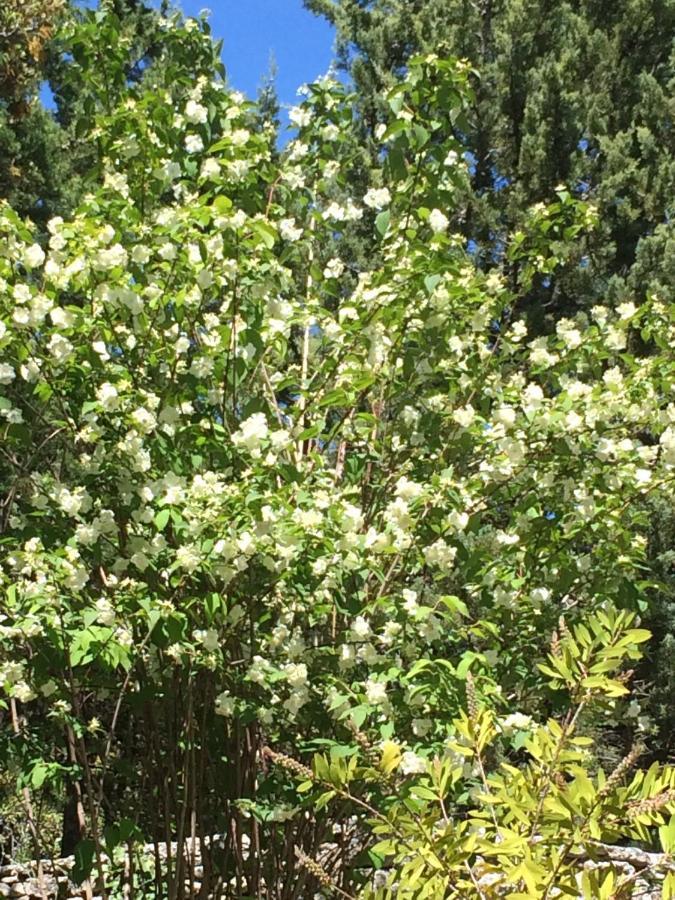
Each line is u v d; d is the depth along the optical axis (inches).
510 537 136.4
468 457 138.2
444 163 140.8
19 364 117.1
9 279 114.7
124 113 135.0
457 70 135.1
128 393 117.1
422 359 138.0
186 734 124.5
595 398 127.7
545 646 134.3
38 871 133.0
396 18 479.8
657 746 303.4
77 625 108.2
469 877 74.7
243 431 118.0
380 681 110.7
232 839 130.3
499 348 169.6
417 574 142.3
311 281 161.5
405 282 127.1
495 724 87.0
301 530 109.2
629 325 142.7
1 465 138.9
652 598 304.8
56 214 423.2
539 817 67.6
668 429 129.5
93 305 123.3
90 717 142.4
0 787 145.9
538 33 447.8
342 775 76.2
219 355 131.2
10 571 124.1
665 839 64.0
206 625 119.2
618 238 431.2
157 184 139.3
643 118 432.1
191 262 121.2
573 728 71.0
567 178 420.2
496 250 433.4
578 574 133.3
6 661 114.4
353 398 128.7
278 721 126.6
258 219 117.7
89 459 118.6
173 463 123.6
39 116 420.8
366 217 395.5
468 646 138.0
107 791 146.7
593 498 132.7
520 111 445.4
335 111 153.7
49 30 281.4
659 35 458.3
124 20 418.0
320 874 83.8
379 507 137.0
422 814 73.0
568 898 64.4
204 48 159.9
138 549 116.6
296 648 118.8
